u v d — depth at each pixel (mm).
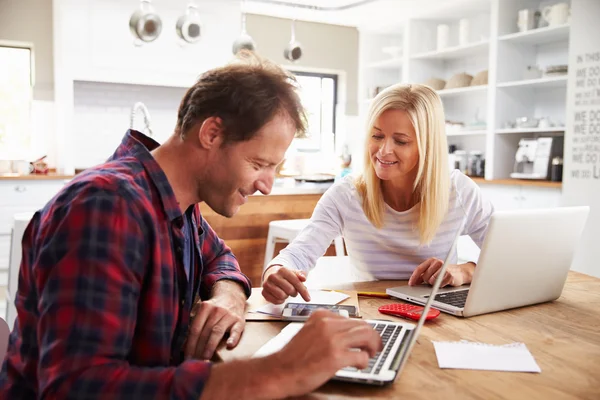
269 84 952
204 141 950
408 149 1712
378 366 952
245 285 1377
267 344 1082
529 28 4676
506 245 1291
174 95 5793
